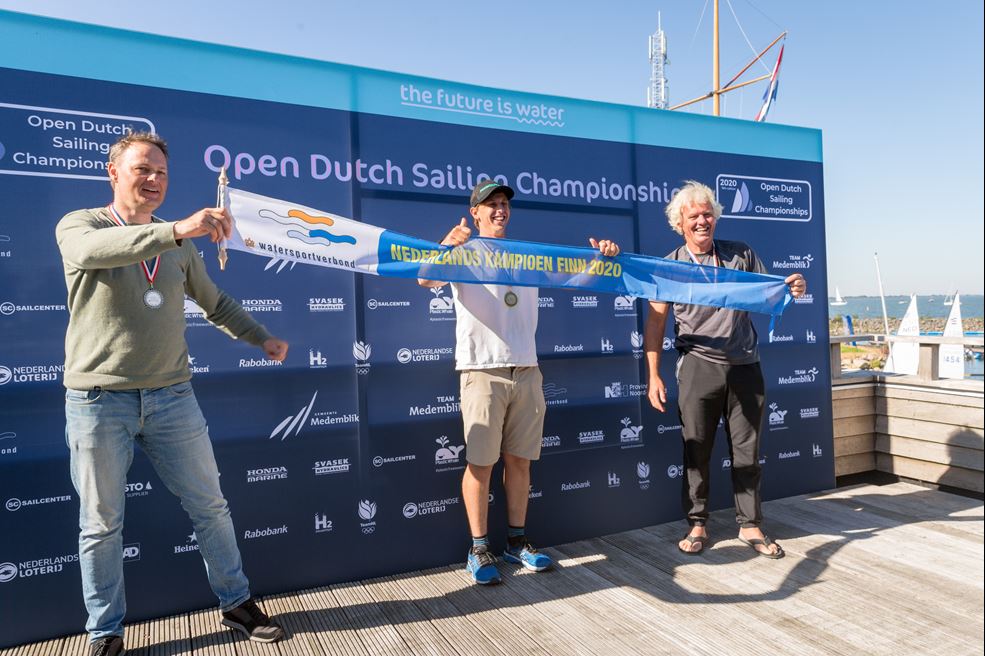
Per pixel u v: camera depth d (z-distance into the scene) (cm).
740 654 207
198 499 214
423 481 292
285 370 267
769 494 379
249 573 260
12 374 225
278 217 230
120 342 193
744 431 297
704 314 293
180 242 182
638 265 286
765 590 257
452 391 299
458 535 299
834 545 304
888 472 422
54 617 231
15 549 226
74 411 194
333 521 274
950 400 384
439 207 297
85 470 195
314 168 271
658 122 352
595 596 254
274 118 264
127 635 228
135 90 242
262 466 262
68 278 193
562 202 326
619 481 338
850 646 211
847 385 423
